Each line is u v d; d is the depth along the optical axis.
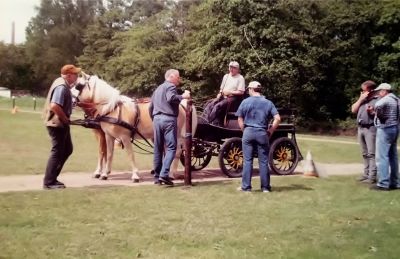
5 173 11.02
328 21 40.94
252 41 34.34
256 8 34.25
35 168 11.80
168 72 9.77
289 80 35.41
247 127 9.11
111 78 49.91
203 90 38.97
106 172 10.47
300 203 7.98
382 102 9.55
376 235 6.09
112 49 63.38
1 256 5.06
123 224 6.44
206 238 5.85
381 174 9.62
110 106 10.08
